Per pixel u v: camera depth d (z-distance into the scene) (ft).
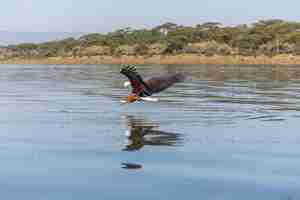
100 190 64.59
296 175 71.10
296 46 586.45
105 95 181.37
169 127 108.58
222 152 84.48
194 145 90.53
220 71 366.02
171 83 71.72
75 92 194.70
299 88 213.25
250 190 64.80
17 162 78.13
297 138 96.12
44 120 118.83
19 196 62.39
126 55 627.87
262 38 629.92
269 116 125.29
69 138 96.84
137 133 101.86
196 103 155.12
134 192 63.93
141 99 70.54
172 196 62.44
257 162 78.13
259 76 302.66
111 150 86.33
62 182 68.03
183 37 654.53
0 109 139.44
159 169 73.72
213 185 66.54
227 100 163.63
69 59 636.07
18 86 228.22
